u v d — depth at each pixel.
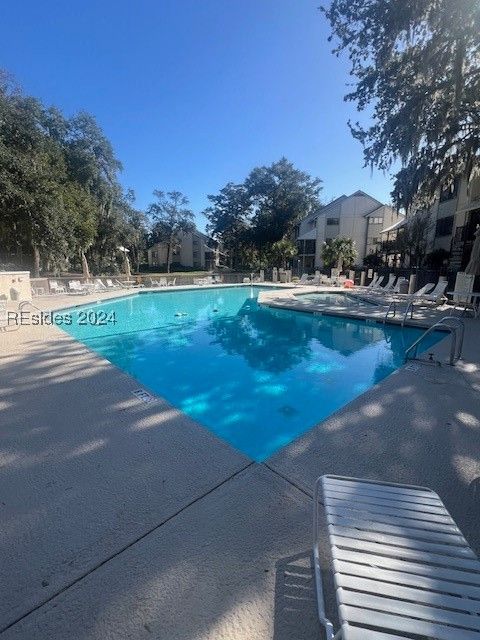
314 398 5.26
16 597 1.52
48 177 17.77
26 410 3.54
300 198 39.50
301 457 2.68
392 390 4.11
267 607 1.47
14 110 17.48
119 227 29.03
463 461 2.63
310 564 1.68
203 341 8.68
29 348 6.00
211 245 53.78
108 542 1.83
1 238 18.03
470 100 10.20
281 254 32.78
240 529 1.92
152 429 3.14
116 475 2.44
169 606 1.48
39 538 1.86
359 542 1.42
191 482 2.37
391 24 9.68
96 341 8.61
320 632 1.36
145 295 17.50
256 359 7.18
